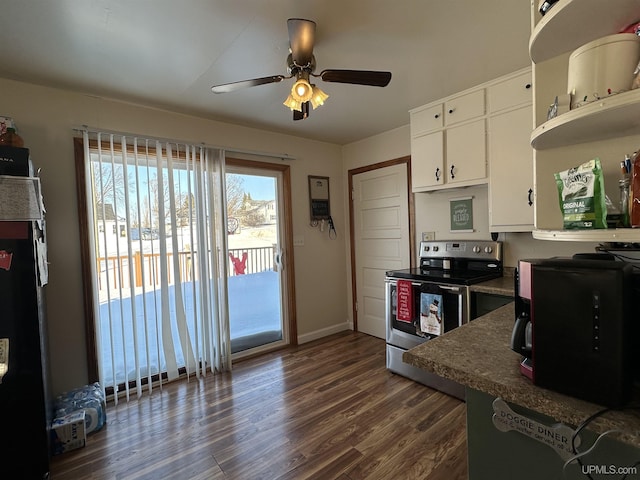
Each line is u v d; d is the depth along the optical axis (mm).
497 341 1069
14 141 1662
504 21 1628
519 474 840
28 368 1565
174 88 2273
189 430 2008
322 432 1952
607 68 813
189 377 2709
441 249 2945
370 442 1849
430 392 2410
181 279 2713
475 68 2141
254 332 3293
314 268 3717
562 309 718
